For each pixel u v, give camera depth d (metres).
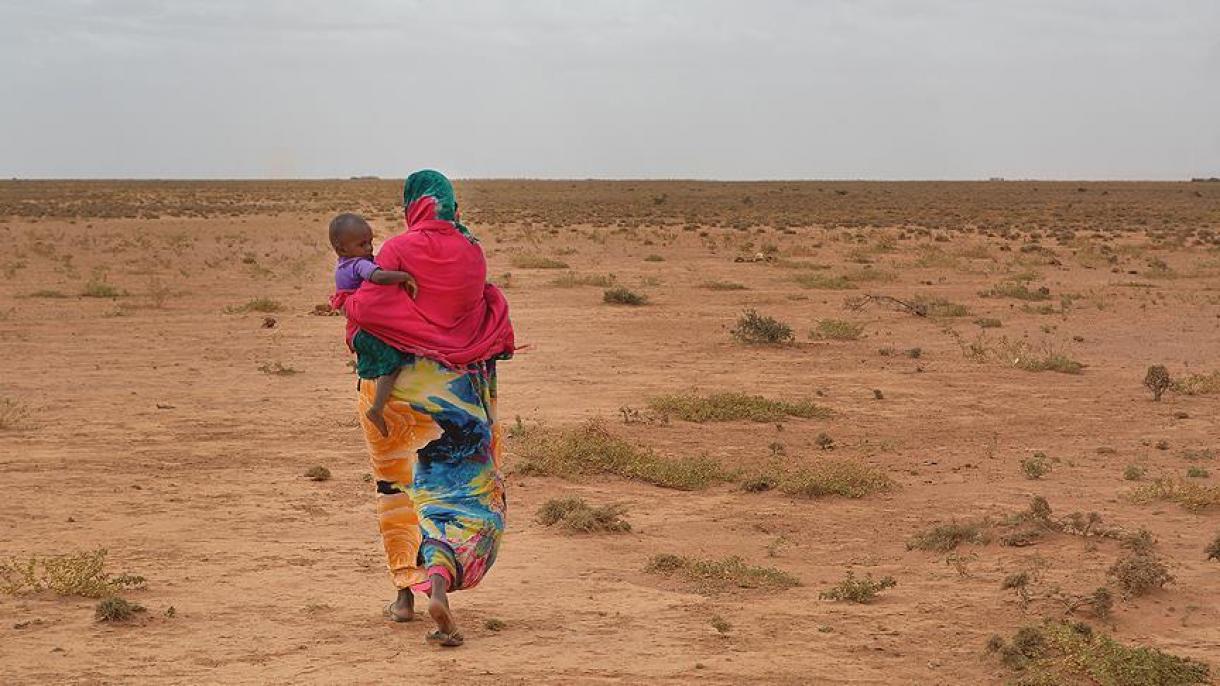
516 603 7.77
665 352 20.72
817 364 19.69
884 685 6.36
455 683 6.23
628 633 7.17
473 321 6.62
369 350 6.46
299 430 13.89
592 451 12.23
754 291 31.30
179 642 6.85
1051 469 12.53
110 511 10.14
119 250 44.59
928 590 8.23
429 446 6.59
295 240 52.59
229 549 9.04
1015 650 6.64
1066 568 8.81
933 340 22.73
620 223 65.50
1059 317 26.55
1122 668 6.39
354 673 6.36
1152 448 13.67
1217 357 21.05
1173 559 9.09
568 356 20.08
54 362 18.94
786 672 6.53
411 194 6.59
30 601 7.61
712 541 9.65
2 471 11.56
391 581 8.20
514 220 69.19
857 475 11.59
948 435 14.30
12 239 49.72
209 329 23.17
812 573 8.73
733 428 14.54
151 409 15.10
